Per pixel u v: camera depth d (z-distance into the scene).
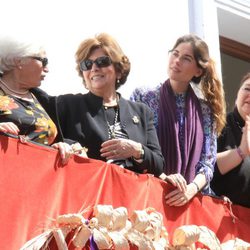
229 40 9.95
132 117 6.40
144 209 6.08
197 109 6.87
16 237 5.41
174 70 6.85
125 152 6.11
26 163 5.56
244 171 6.92
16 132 5.55
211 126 6.87
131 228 5.76
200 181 6.54
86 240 5.47
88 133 6.18
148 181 6.17
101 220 5.61
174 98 6.85
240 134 7.16
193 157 6.69
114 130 6.29
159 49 8.09
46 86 7.15
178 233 6.11
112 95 6.43
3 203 5.41
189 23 8.54
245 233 6.74
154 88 6.91
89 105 6.32
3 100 5.78
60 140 6.03
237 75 10.05
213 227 6.54
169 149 6.67
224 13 9.29
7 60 5.91
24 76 5.93
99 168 5.91
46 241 5.39
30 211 5.51
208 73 6.96
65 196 5.70
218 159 6.91
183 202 6.33
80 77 6.87
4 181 5.45
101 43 6.41
